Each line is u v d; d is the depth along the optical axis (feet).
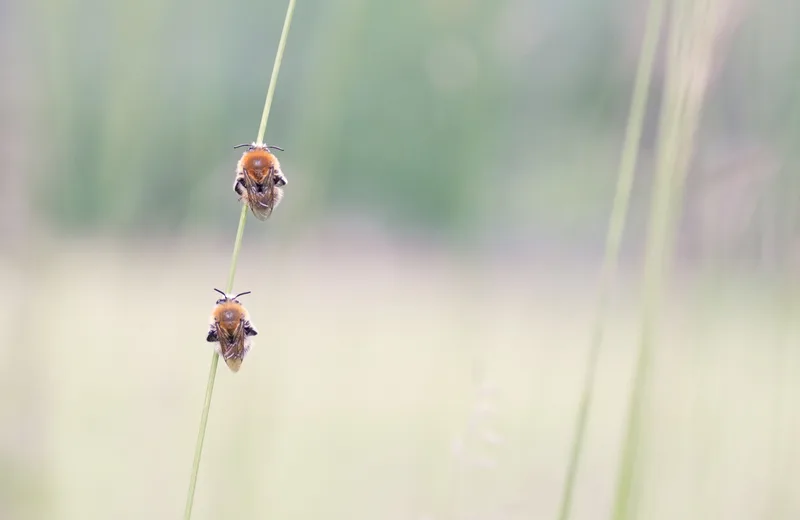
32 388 4.93
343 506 4.92
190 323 6.47
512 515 4.49
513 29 6.17
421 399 5.95
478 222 5.79
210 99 5.73
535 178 7.36
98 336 6.15
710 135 4.50
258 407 4.65
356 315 6.74
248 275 6.82
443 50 5.71
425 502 4.60
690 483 4.46
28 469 4.83
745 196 4.50
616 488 4.29
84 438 5.76
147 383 6.25
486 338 5.47
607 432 5.43
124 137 5.33
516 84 7.01
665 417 4.43
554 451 4.96
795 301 4.50
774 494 4.49
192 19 5.52
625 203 4.27
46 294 5.08
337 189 13.16
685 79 4.27
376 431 5.84
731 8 4.27
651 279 4.28
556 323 5.49
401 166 12.60
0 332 5.05
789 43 4.50
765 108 4.50
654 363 4.36
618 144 5.71
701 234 4.49
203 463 5.52
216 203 6.19
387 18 10.49
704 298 4.48
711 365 4.48
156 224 6.25
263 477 4.63
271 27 8.63
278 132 8.76
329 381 6.16
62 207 5.45
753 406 4.54
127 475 5.48
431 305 8.28
